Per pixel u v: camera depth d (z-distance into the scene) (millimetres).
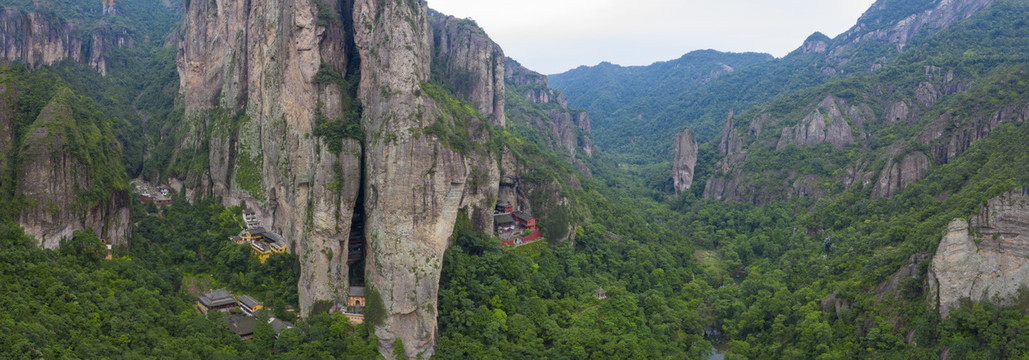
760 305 125438
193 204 143875
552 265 129125
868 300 106938
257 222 131875
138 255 119812
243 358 91875
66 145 110375
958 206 111625
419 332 100375
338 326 100000
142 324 89750
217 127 146875
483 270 113875
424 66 156375
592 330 110625
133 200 139250
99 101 182625
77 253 105562
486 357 99250
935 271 97500
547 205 142250
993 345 88188
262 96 131125
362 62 109938
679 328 121000
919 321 96312
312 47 107312
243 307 108438
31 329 76312
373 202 102375
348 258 108125
